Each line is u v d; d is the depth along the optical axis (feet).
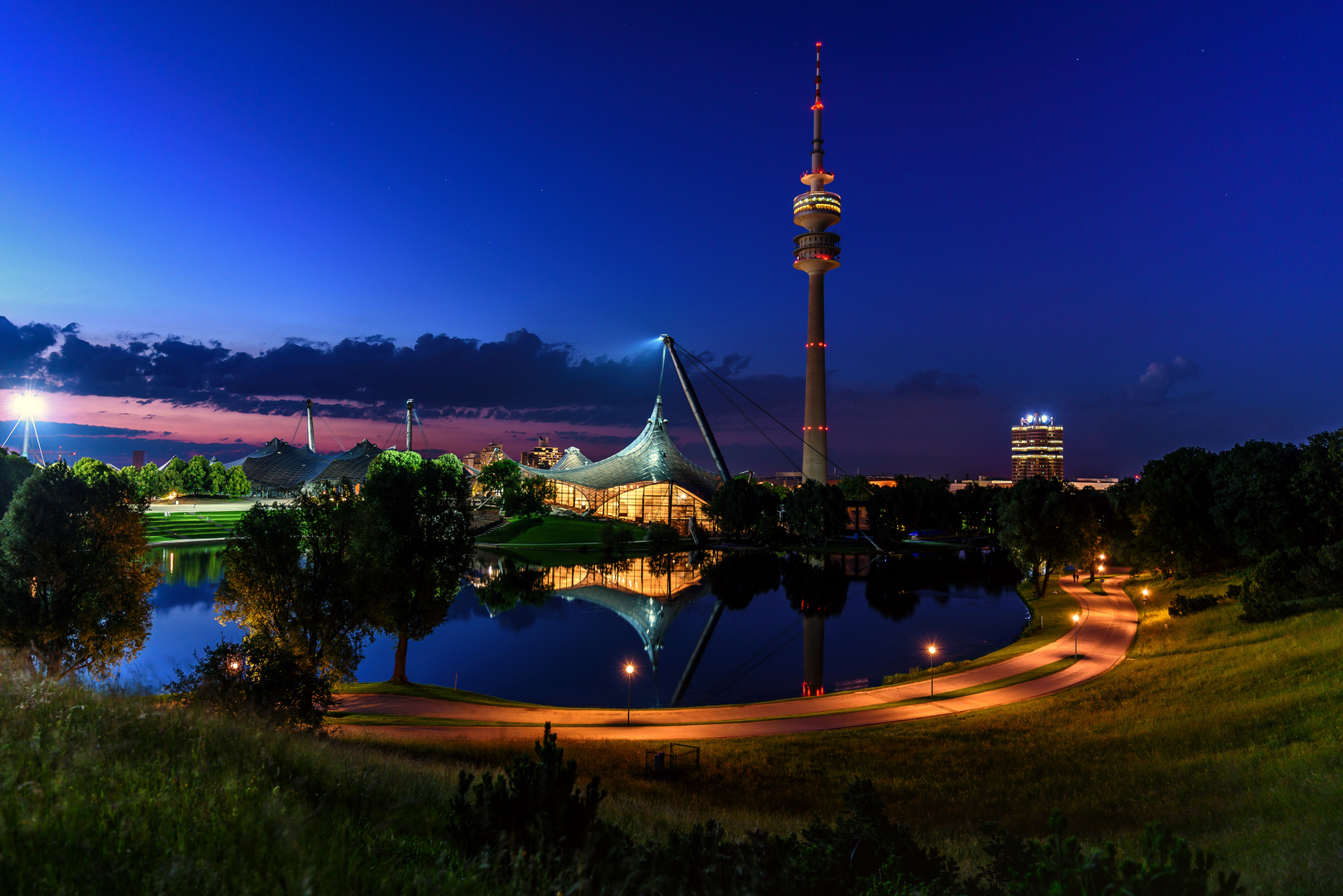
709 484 528.63
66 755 20.30
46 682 28.68
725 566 333.62
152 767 21.58
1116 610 191.62
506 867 19.69
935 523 412.36
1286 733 75.41
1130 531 256.11
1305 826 42.22
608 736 99.14
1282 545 172.35
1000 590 263.08
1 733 20.77
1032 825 59.47
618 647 177.58
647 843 28.14
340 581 103.40
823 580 290.97
